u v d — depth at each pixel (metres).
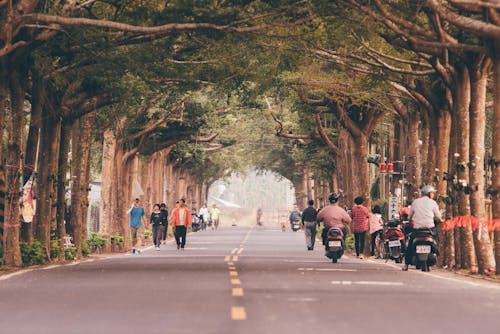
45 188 71.56
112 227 106.25
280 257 77.62
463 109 59.88
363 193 96.88
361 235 79.56
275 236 156.00
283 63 69.44
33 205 66.81
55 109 71.88
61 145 76.06
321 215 68.75
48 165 71.69
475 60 56.97
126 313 29.47
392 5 55.94
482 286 42.75
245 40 58.00
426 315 29.72
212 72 71.31
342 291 38.38
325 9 55.59
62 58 68.12
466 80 59.78
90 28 58.69
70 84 72.81
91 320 27.64
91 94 74.19
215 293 36.78
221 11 54.38
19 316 28.77
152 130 111.88
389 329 26.02
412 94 72.44
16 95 62.41
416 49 58.78
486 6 48.19
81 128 82.06
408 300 34.72
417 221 56.12
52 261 72.12
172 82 77.00
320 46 67.81
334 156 134.38
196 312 29.75
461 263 59.53
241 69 70.25
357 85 80.19
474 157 57.34
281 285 41.34
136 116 101.00
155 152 138.38
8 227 61.97
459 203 59.41
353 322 27.50
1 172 61.22
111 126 97.62
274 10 55.56
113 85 71.56
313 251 93.62
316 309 30.95
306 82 84.56
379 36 65.12
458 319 28.75
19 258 62.28
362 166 97.06
